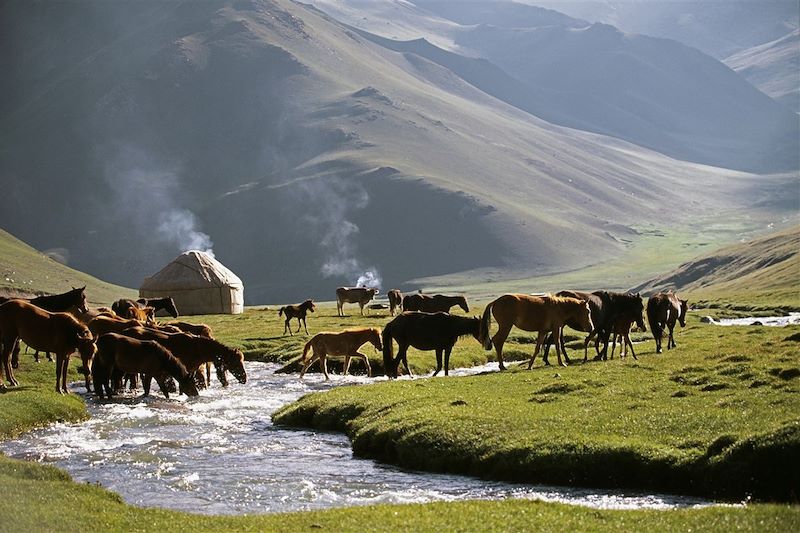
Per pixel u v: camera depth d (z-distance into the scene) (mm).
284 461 22266
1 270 168375
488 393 27484
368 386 31500
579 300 35375
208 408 31391
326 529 14367
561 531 14078
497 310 35500
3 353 31062
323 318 79812
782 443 17703
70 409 28344
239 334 63344
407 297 67875
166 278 103062
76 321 31297
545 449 20125
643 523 14516
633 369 30625
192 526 14711
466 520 14742
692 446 19500
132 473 20609
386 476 20438
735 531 13844
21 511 14766
